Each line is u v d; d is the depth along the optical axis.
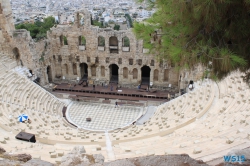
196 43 12.67
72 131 37.62
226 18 11.38
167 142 25.22
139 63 55.03
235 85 38.00
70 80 60.00
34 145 26.11
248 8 10.65
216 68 12.67
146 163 10.95
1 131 31.39
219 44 12.14
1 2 48.09
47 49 56.06
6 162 10.59
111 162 11.03
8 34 50.62
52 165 10.70
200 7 10.83
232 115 28.53
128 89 56.44
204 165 11.02
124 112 48.84
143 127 37.16
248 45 11.84
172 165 10.82
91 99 52.41
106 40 53.81
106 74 58.22
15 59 53.00
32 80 52.12
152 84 56.81
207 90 41.31
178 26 13.01
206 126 28.36
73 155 12.02
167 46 14.05
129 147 25.34
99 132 41.50
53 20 97.06
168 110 43.31
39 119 39.75
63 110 49.25
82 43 62.47
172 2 11.93
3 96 42.53
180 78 52.91
